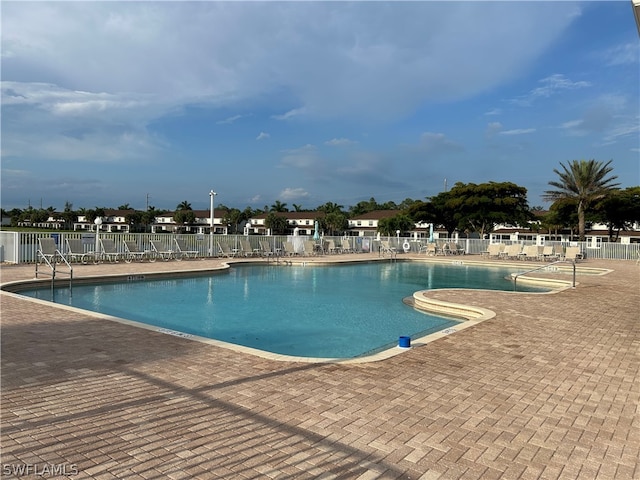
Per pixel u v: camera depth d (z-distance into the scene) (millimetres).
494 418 3453
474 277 16891
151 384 4012
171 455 2768
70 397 3666
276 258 21062
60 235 15359
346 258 22297
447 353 5336
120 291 11547
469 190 45219
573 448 2986
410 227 54969
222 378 4211
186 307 9781
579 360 5109
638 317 7773
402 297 11586
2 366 4406
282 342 7062
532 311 8297
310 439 3025
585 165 37688
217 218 81812
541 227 59656
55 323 6293
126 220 79188
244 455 2789
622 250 25016
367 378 4336
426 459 2799
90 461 2678
